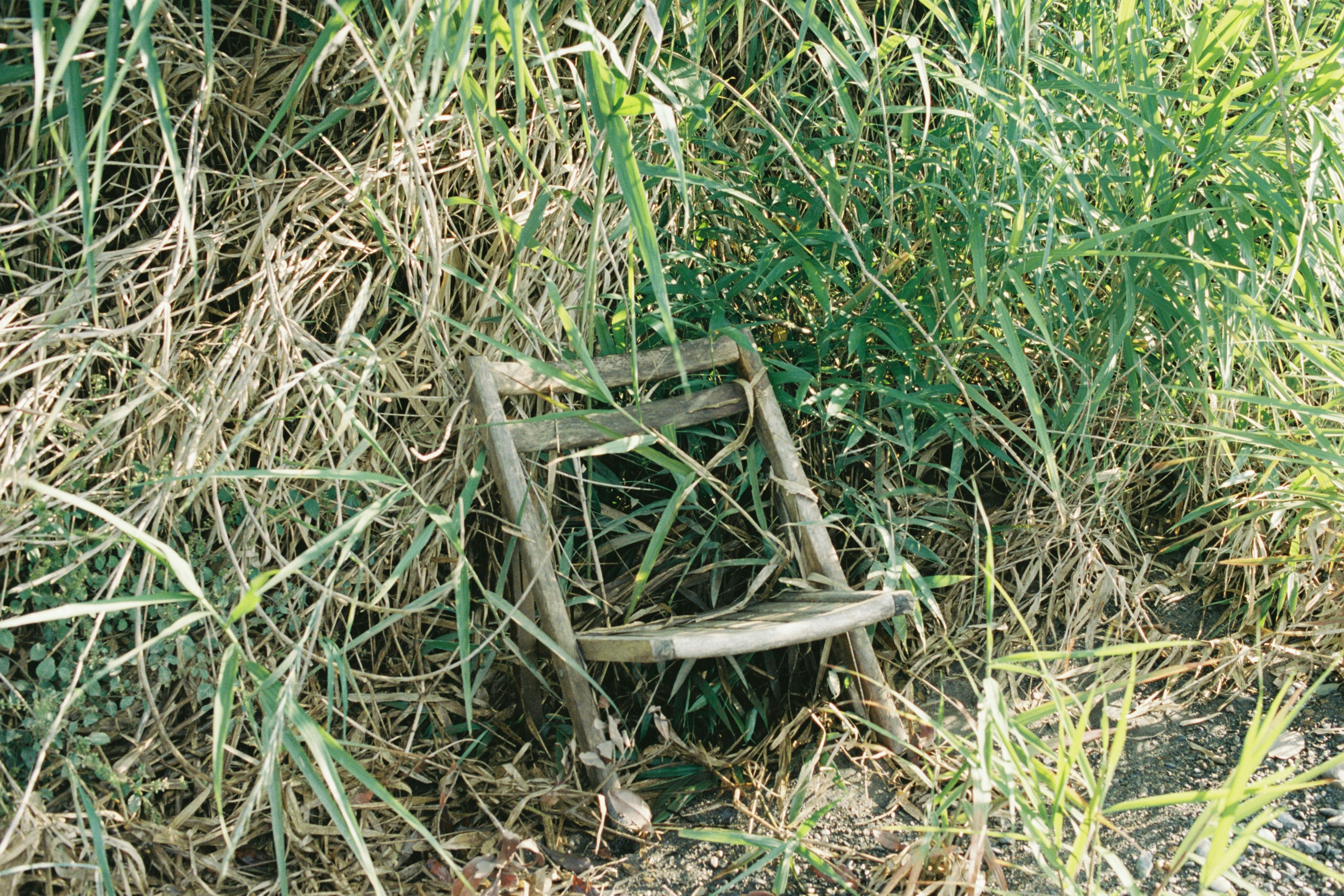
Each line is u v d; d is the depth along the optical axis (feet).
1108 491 8.12
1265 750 4.74
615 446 6.64
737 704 7.50
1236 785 4.72
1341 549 7.51
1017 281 7.00
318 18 6.36
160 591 6.15
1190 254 7.07
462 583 6.17
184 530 6.19
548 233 7.45
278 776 5.48
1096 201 8.28
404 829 6.53
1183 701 7.16
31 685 5.78
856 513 8.00
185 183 5.87
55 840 5.55
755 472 7.55
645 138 7.75
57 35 5.59
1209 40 7.48
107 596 5.98
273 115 6.47
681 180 5.44
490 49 5.30
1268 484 7.86
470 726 6.25
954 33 7.31
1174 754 6.70
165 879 5.94
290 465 6.56
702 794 6.94
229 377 6.29
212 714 6.35
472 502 7.48
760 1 8.43
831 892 5.89
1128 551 8.13
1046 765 6.61
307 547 6.81
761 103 8.61
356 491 6.90
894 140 8.39
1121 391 8.19
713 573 7.72
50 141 5.86
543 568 6.73
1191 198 7.52
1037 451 7.81
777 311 8.51
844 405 8.15
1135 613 7.66
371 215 6.68
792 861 5.89
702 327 8.11
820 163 8.25
